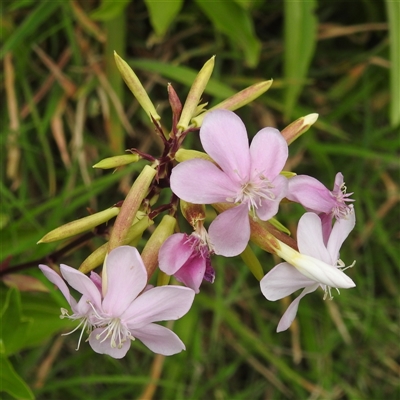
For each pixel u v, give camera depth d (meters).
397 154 0.30
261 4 0.27
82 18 0.26
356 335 0.29
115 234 0.14
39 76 0.27
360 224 0.28
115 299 0.14
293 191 0.14
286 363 0.28
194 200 0.13
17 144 0.25
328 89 0.30
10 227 0.24
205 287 0.28
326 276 0.14
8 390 0.20
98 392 0.27
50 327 0.23
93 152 0.27
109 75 0.26
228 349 0.29
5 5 0.26
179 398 0.26
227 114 0.13
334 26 0.28
